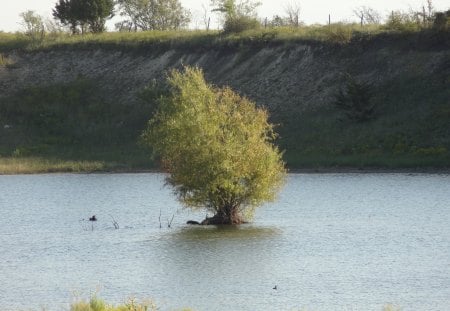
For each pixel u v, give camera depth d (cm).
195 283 4500
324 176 9519
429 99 11012
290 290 4303
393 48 12281
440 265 4791
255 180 6281
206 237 5859
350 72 12181
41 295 4303
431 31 12144
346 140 10669
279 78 12600
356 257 5066
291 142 10969
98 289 4269
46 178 10144
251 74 12925
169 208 7462
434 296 4122
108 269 4903
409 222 6309
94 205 7769
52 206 7756
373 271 4681
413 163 9769
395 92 11406
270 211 7094
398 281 4441
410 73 11694
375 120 10912
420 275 4562
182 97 6319
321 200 7669
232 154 6150
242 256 5169
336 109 11494
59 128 12575
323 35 13050
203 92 6344
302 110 11788
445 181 8725
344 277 4556
